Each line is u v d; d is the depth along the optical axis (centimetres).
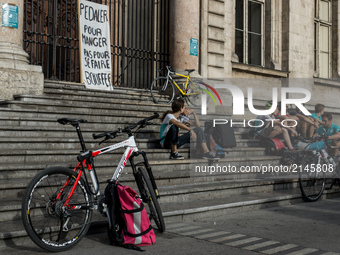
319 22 1577
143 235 407
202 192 596
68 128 674
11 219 429
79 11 937
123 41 1084
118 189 410
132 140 460
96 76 947
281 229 488
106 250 393
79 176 405
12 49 815
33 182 373
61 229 390
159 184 598
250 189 662
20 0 847
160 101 1023
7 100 736
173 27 1127
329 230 488
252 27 1395
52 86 862
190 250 399
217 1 1229
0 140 578
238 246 414
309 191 680
